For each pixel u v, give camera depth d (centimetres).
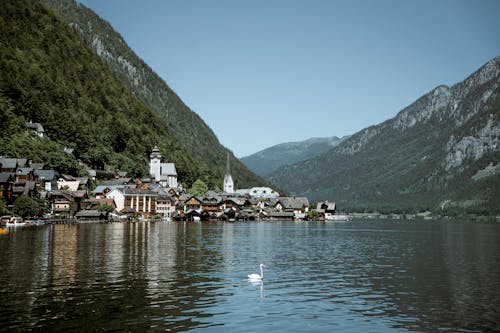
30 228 13925
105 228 15225
